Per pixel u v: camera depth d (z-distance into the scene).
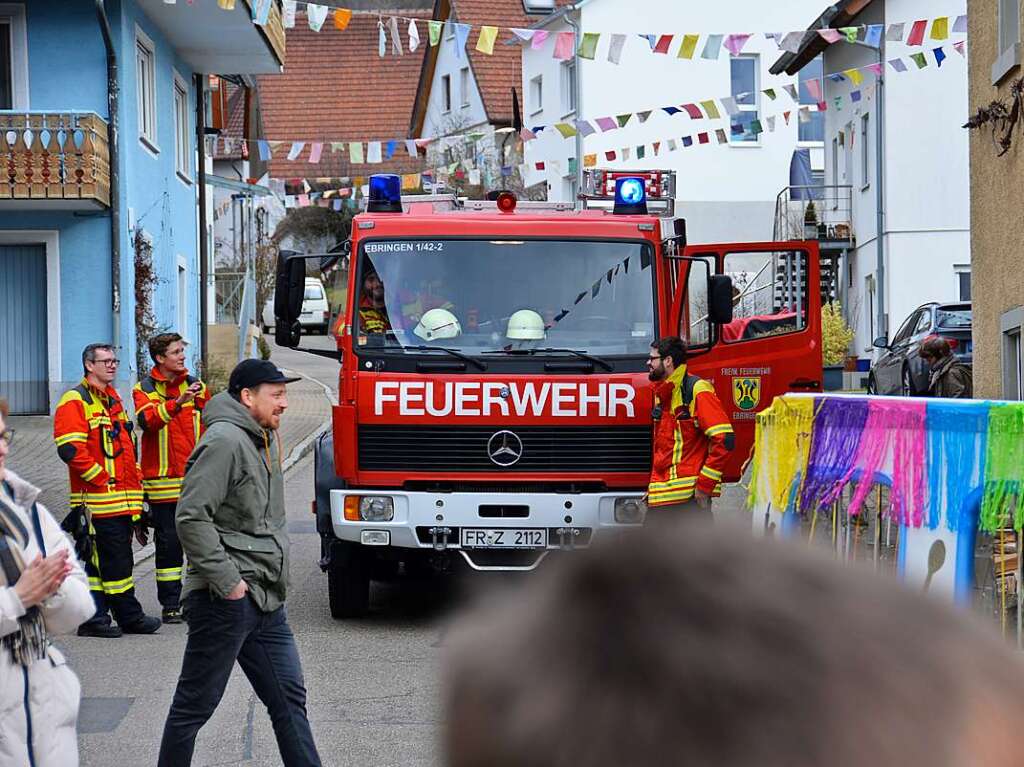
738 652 1.13
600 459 14.24
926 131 47.81
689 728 1.11
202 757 9.88
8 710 6.30
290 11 21.08
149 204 36.66
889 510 10.02
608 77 60.62
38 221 33.59
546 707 1.16
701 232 61.53
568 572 1.24
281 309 14.31
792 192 55.16
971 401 9.14
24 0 33.25
